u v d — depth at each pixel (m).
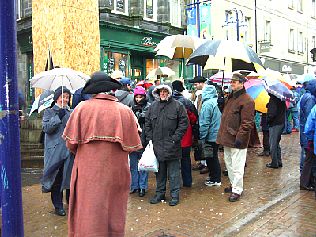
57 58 11.29
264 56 24.39
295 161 9.45
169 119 6.00
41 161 9.14
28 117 10.95
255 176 7.86
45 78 6.34
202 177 7.91
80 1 11.57
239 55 6.96
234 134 6.09
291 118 15.64
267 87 8.27
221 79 10.06
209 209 5.78
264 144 10.23
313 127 5.64
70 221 3.73
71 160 5.47
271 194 6.52
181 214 5.58
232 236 4.70
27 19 15.35
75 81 6.34
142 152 6.70
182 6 18.73
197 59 9.98
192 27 17.25
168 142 6.00
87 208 3.56
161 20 17.44
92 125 3.64
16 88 2.95
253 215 5.45
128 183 3.84
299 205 5.89
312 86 6.77
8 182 2.90
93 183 3.59
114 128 3.67
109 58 15.20
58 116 5.43
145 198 6.47
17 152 2.94
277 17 26.33
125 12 16.00
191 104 6.96
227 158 6.32
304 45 30.08
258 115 14.62
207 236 4.72
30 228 5.10
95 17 11.96
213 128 6.90
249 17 23.42
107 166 3.63
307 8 30.58
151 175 8.24
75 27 11.48
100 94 3.80
